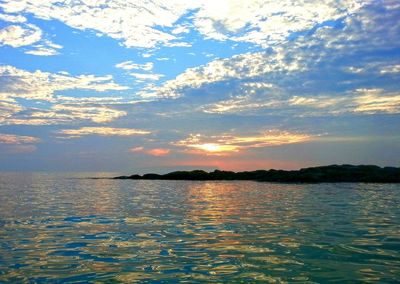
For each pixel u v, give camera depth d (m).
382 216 15.94
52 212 18.06
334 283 7.25
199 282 7.39
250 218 15.73
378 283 7.23
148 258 9.23
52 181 53.03
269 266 8.43
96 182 49.16
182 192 30.53
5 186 40.78
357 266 8.36
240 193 28.91
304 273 7.88
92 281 7.52
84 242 11.14
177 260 9.03
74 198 25.75
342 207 19.19
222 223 14.49
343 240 11.06
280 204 20.88
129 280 7.57
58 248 10.35
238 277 7.67
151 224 14.41
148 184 42.91
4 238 11.76
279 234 12.11
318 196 25.47
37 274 7.98
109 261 8.98
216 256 9.36
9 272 8.12
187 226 13.89
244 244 10.69
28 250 10.12
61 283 7.41
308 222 14.46
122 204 21.66
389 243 10.62
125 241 11.24
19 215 17.05
